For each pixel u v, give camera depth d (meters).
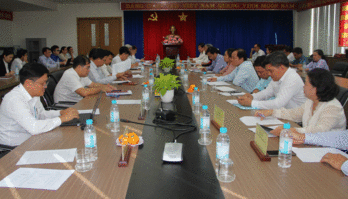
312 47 8.84
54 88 3.20
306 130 1.59
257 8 9.30
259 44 9.09
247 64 3.62
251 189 1.02
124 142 1.30
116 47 9.75
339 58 6.75
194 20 9.72
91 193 1.00
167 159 1.25
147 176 1.12
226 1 9.19
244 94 2.79
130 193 1.00
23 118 1.64
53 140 1.53
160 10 9.41
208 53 5.66
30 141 1.52
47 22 9.56
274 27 9.72
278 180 1.09
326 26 8.06
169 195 0.98
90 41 9.70
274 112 1.96
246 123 1.82
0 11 8.90
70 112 1.85
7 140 1.76
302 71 5.31
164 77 2.41
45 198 0.97
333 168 1.20
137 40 9.73
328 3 7.65
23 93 1.73
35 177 1.12
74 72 2.92
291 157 1.30
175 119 1.92
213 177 1.11
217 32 9.79
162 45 9.76
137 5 9.16
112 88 3.02
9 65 5.70
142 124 1.81
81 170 1.18
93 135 1.41
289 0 9.06
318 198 0.97
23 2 7.59
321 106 1.67
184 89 3.15
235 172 1.15
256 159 1.28
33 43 9.62
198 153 1.35
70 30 9.61
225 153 1.22
